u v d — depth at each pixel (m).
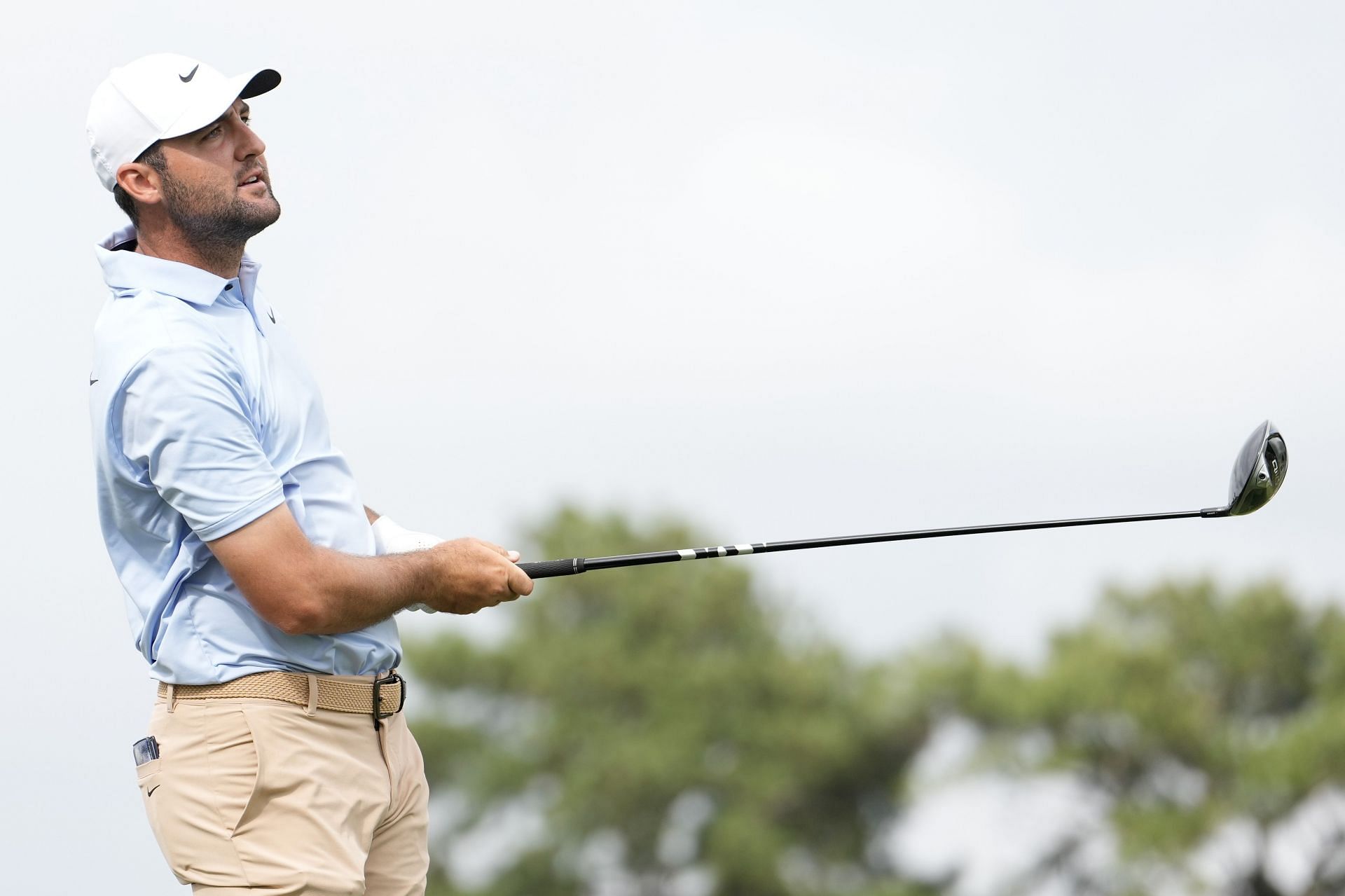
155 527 12.66
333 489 13.15
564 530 90.62
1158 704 80.44
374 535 14.27
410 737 13.70
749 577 90.00
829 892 86.31
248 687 12.55
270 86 13.33
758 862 83.88
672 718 85.31
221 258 13.05
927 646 86.88
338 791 12.75
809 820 87.56
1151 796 82.44
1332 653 82.31
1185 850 78.38
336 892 12.54
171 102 12.70
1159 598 85.44
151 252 13.02
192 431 12.11
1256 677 84.25
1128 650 82.62
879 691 86.12
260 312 13.30
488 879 84.81
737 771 85.19
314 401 13.33
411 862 13.65
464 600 13.21
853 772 86.75
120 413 12.36
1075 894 83.19
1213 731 80.94
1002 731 84.19
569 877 83.69
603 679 86.00
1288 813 79.06
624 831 85.12
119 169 12.77
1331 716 78.06
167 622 12.62
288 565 12.20
